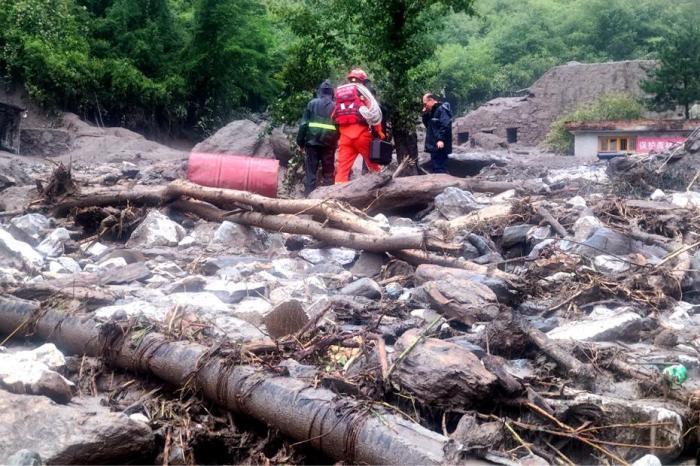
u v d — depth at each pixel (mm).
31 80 35344
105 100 39000
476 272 7156
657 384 4449
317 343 4711
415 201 10688
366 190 10383
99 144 30016
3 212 10414
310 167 12375
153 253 8516
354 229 8258
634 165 12797
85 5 45031
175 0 51875
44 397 3840
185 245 9133
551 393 4258
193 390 4402
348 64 16891
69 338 5227
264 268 7836
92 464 3588
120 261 7965
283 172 20859
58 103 36469
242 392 4133
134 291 6578
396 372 4129
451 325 5770
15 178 14328
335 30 17172
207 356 4395
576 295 6637
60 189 10398
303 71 17078
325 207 8562
